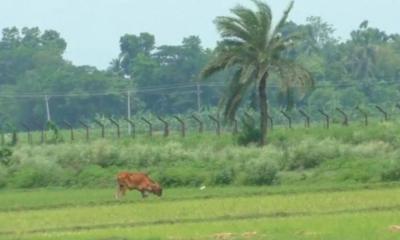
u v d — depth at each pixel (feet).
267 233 346.95
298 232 345.31
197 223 395.14
